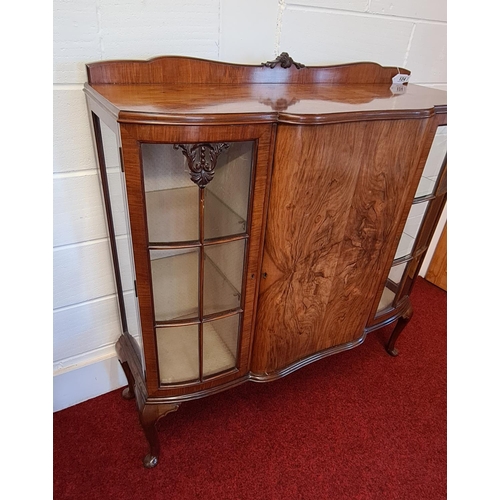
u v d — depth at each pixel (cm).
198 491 105
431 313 189
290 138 72
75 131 90
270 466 113
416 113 86
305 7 105
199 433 120
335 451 119
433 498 108
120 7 83
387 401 138
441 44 142
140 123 61
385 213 98
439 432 128
